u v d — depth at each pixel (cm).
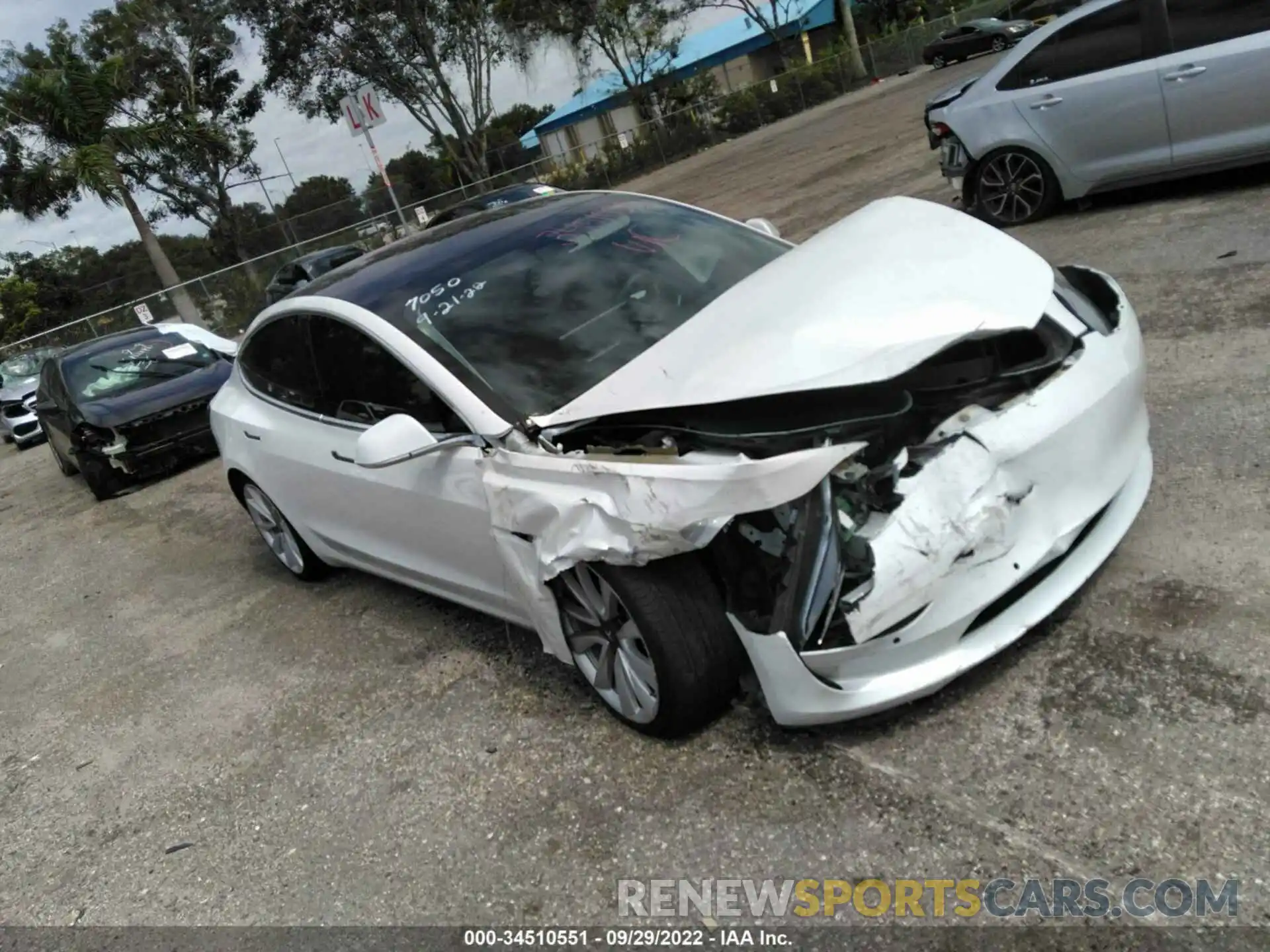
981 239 331
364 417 390
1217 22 644
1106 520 299
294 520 496
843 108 2880
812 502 254
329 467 423
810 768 282
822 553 253
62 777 423
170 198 2962
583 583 304
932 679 261
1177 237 637
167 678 489
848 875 245
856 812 262
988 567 261
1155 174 704
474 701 375
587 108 4738
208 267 3117
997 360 301
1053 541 271
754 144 2747
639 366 312
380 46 3234
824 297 300
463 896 280
